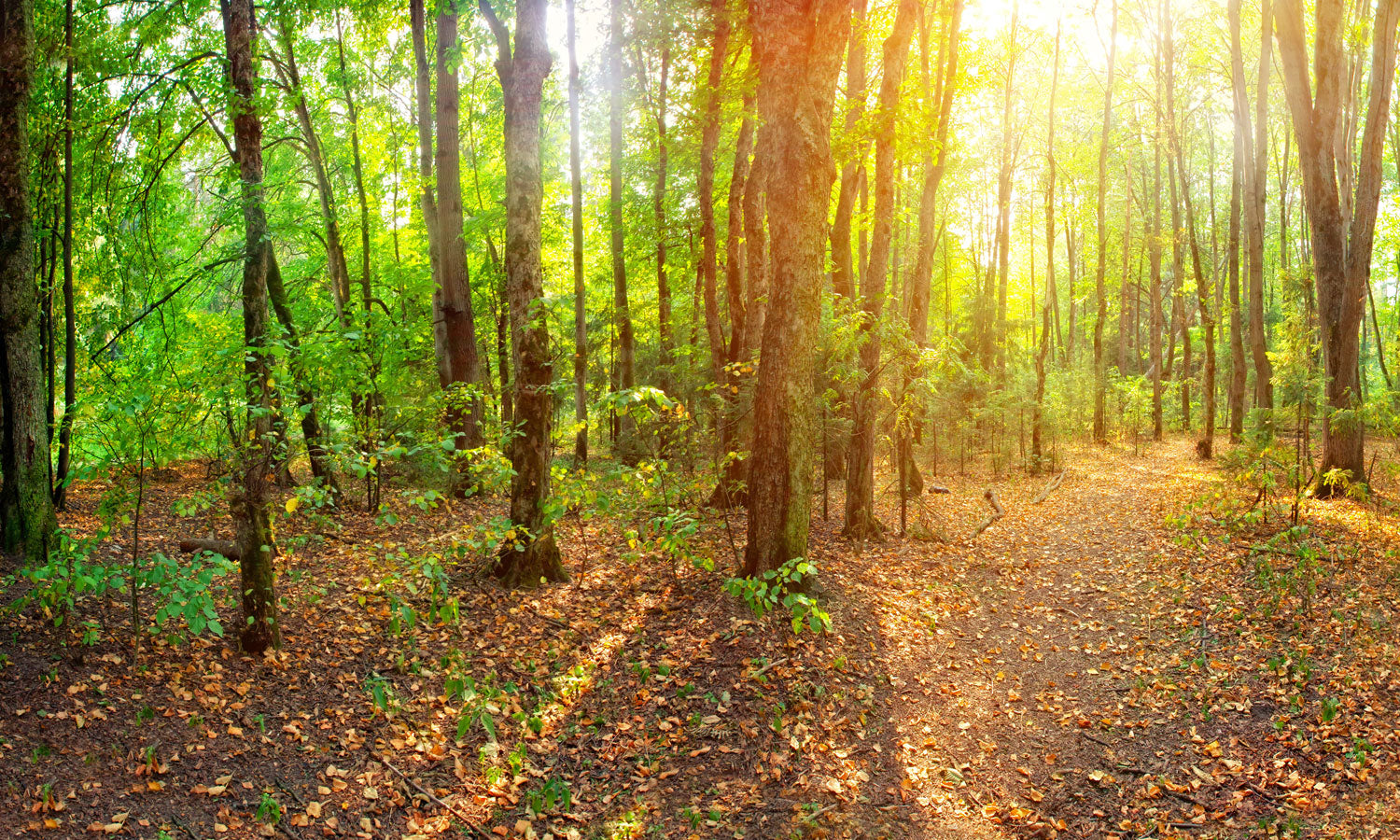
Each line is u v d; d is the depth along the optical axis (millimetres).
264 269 7746
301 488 5410
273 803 4340
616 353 25703
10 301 6641
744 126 12766
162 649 5586
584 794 4973
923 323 15000
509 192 8156
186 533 8695
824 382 11297
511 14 11984
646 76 19812
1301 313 16203
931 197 14828
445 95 13625
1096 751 5660
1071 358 34000
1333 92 13047
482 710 4734
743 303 13180
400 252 22531
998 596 9297
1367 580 8078
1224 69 24125
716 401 12188
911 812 4918
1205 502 12203
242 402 5410
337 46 16734
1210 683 6410
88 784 4164
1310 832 4473
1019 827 4820
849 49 14562
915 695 6406
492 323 23547
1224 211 38375
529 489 8289
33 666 4961
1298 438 12602
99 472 5301
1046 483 17469
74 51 8984
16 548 6609
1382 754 5012
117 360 10336
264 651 5840
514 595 8000
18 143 6746
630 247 20031
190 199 14938
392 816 4539
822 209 7754
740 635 6855
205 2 12438
